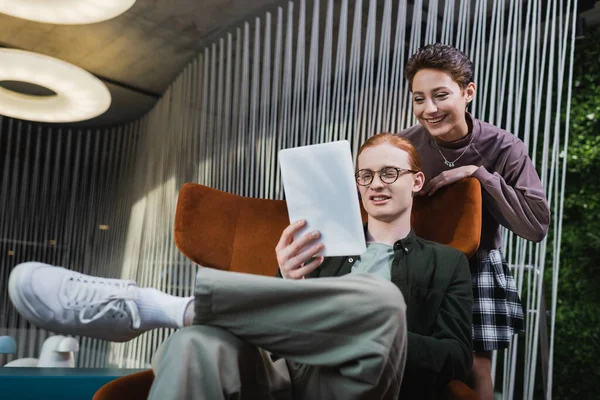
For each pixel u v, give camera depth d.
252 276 0.80
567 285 4.23
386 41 2.77
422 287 1.08
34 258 6.99
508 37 2.13
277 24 3.94
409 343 0.89
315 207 1.08
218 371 0.75
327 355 0.78
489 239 1.59
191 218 1.39
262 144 3.79
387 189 1.20
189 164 4.95
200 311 0.80
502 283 1.58
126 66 5.48
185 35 4.80
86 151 7.30
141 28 4.75
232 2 4.22
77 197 7.31
